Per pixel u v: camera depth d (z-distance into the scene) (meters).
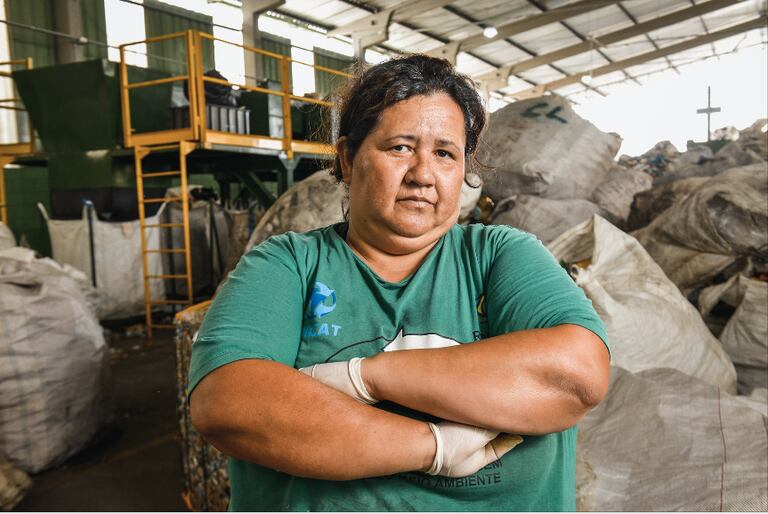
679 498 1.09
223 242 6.12
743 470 1.11
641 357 1.60
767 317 1.88
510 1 10.79
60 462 2.49
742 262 2.21
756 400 1.53
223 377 0.64
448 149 0.72
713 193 2.28
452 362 0.64
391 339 0.73
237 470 0.76
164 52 9.12
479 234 0.79
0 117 7.24
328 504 0.69
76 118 5.11
